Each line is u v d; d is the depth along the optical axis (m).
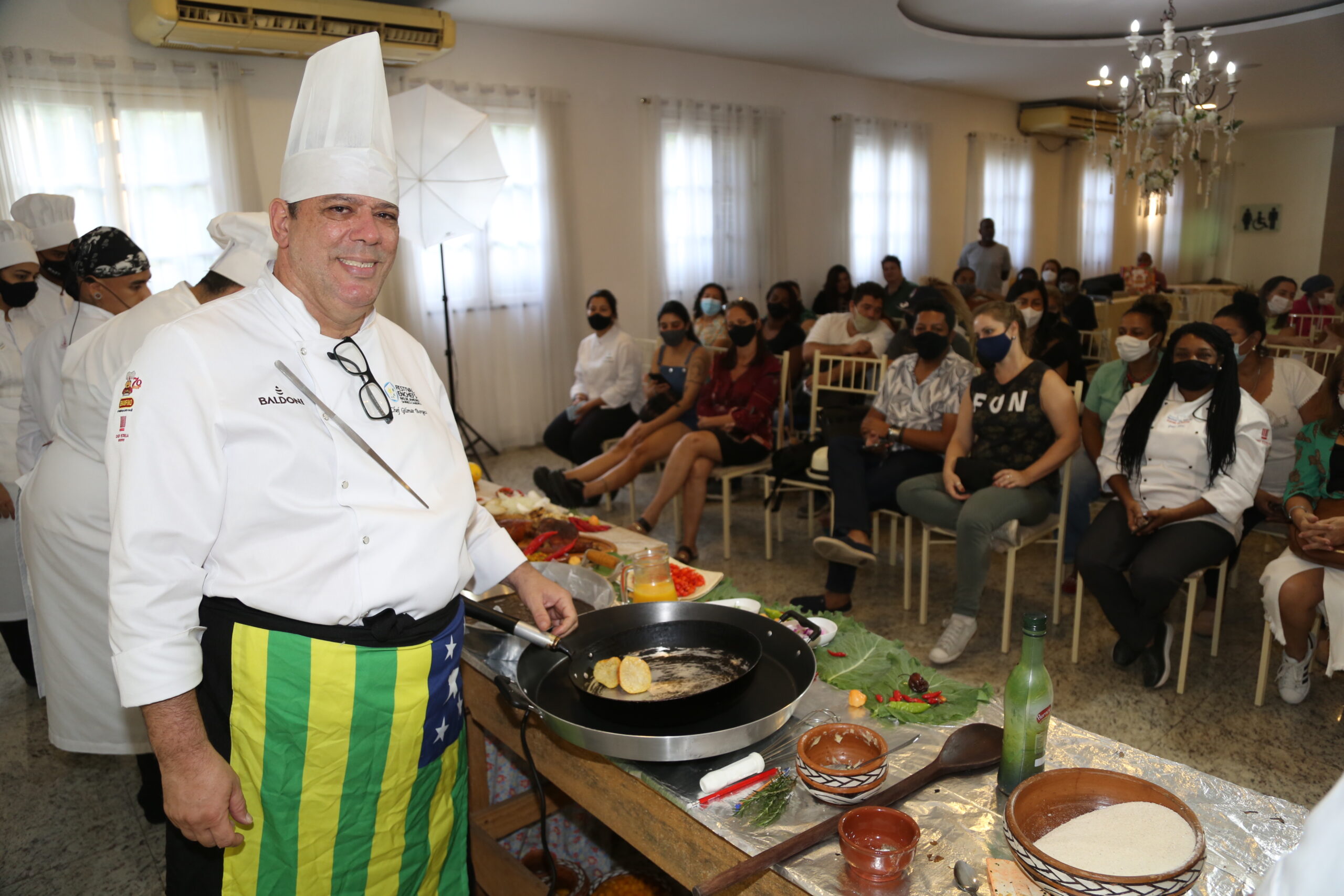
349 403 1.18
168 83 4.72
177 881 1.22
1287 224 13.96
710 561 3.91
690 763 1.23
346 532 1.14
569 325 6.51
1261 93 9.29
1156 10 6.12
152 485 1.04
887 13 5.89
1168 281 14.01
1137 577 2.62
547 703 1.33
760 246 7.77
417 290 5.70
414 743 1.23
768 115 7.66
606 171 6.66
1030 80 8.69
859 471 3.35
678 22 5.99
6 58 4.25
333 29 4.68
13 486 2.72
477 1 5.28
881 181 8.85
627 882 1.67
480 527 1.47
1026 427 2.95
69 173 4.50
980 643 3.08
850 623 1.60
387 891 1.28
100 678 1.97
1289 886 0.56
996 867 0.98
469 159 4.36
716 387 4.07
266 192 5.15
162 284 4.84
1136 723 2.55
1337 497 2.46
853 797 1.09
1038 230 11.14
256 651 1.10
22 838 2.17
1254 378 3.09
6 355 2.76
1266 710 2.61
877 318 4.83
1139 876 0.84
